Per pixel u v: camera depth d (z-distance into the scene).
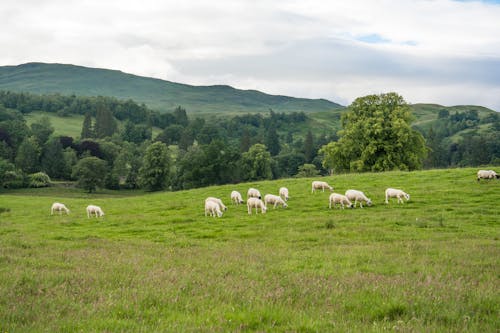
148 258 15.56
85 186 114.19
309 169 124.88
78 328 7.63
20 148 130.88
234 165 102.88
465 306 9.09
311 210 29.33
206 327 7.60
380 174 43.00
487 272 12.60
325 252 16.44
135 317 8.41
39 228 28.33
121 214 33.94
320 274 12.46
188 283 11.23
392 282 11.22
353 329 7.63
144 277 11.98
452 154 168.50
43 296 9.77
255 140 193.50
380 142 61.31
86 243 20.62
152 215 31.56
